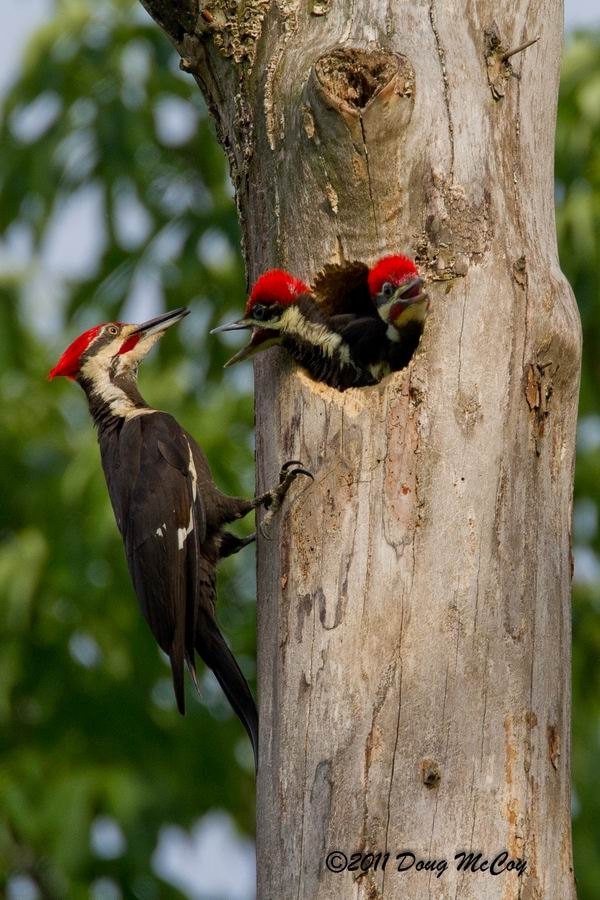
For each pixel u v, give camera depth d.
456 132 9.67
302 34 10.12
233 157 10.66
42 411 21.17
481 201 9.60
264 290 10.01
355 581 9.00
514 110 9.98
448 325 9.38
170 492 11.63
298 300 9.99
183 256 19.50
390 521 9.05
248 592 19.59
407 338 9.76
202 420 19.08
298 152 9.85
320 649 8.94
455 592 8.84
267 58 10.21
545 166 10.21
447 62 9.77
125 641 19.48
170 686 19.69
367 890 8.32
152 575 11.47
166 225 19.61
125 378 12.94
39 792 17.75
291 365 10.01
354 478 9.23
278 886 8.69
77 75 19.52
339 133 9.55
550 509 9.31
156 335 13.16
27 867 18.02
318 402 9.58
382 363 9.98
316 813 8.59
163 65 19.61
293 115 9.88
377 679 8.72
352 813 8.48
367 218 9.71
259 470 10.07
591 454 19.50
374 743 8.59
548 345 9.45
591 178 17.50
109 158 19.17
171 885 17.36
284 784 8.83
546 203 10.12
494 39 9.95
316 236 9.89
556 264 9.92
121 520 11.88
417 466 9.12
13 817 17.30
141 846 17.28
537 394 9.37
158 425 12.10
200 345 19.75
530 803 8.60
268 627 9.44
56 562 19.11
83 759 18.64
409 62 9.66
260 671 9.51
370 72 9.56
